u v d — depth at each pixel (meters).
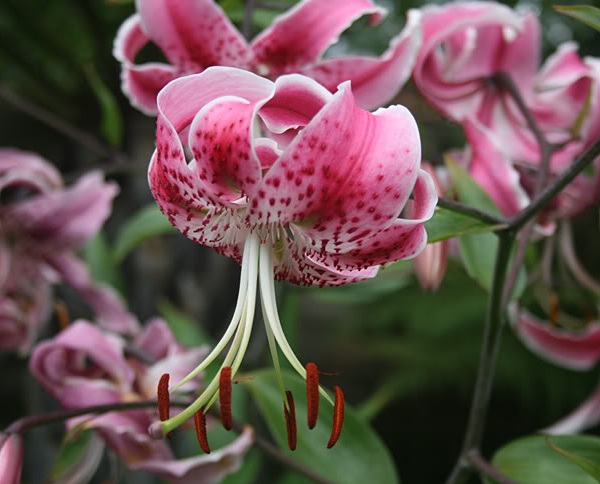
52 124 0.83
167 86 0.49
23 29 0.93
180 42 0.61
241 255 0.55
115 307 0.80
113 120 0.81
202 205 0.52
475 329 1.76
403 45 0.60
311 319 2.32
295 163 0.50
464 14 0.65
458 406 2.09
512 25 0.65
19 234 0.78
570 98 0.70
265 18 0.79
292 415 0.54
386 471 0.69
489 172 0.67
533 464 0.64
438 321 1.72
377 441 0.69
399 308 1.79
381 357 1.91
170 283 1.09
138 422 0.67
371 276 0.55
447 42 0.68
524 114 0.68
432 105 0.69
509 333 1.77
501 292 0.62
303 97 0.50
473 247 0.66
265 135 0.58
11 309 0.79
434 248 0.65
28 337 0.80
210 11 0.60
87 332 0.68
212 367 0.80
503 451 0.65
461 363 1.76
